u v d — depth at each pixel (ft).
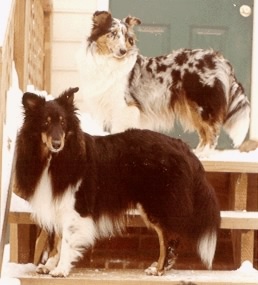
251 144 13.10
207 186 9.91
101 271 9.78
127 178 9.71
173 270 9.93
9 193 9.52
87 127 12.81
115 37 12.35
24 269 9.65
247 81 14.08
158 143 9.81
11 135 10.14
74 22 14.11
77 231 9.45
